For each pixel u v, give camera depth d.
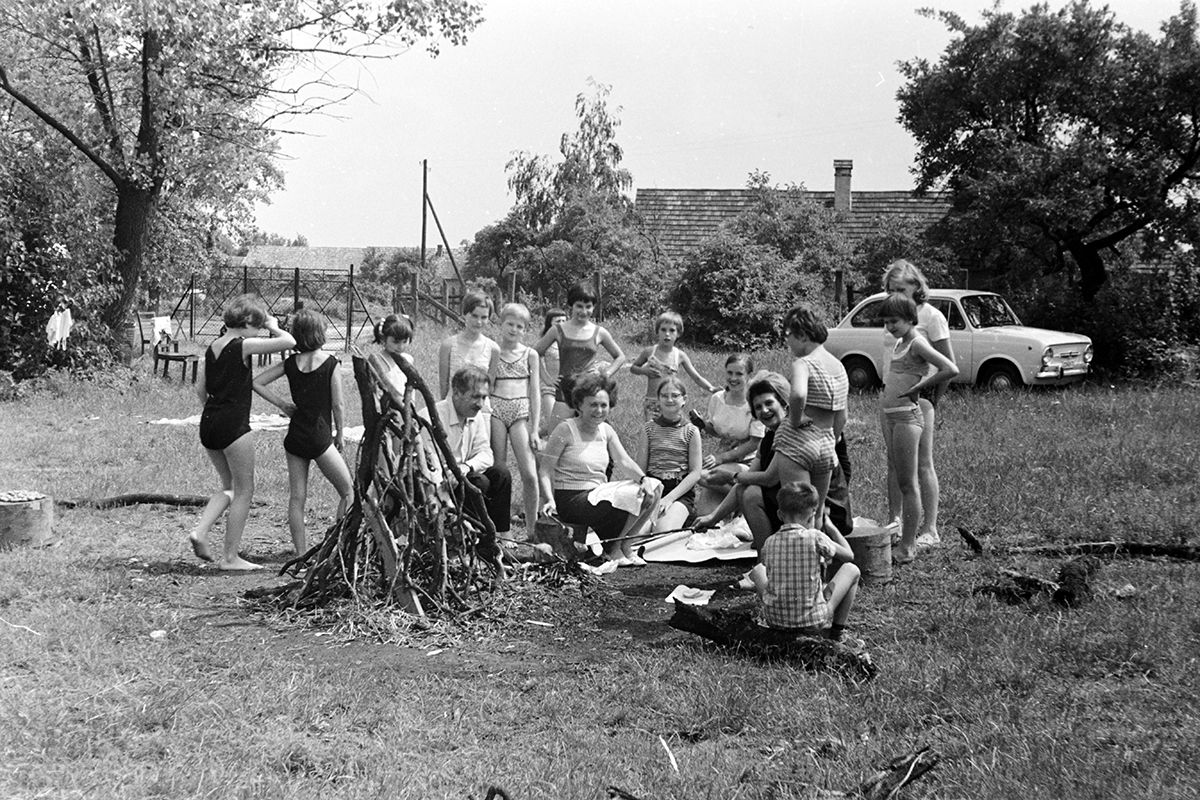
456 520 6.89
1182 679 5.41
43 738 4.59
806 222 31.14
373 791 4.25
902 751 4.61
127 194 20.89
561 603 6.96
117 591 7.05
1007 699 5.14
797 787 4.30
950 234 23.72
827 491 7.05
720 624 6.03
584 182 48.12
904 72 24.30
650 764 4.55
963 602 6.77
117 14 18.72
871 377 19.08
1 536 8.09
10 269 18.48
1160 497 9.62
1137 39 22.17
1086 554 7.89
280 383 18.53
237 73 21.34
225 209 26.80
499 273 49.72
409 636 6.26
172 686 5.27
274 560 8.08
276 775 4.39
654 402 9.42
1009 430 13.60
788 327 7.10
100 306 20.00
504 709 5.19
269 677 5.47
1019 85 22.77
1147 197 21.67
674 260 35.88
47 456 12.22
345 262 88.88
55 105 21.12
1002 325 18.94
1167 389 18.55
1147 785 4.23
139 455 12.27
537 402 8.67
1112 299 21.12
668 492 8.67
